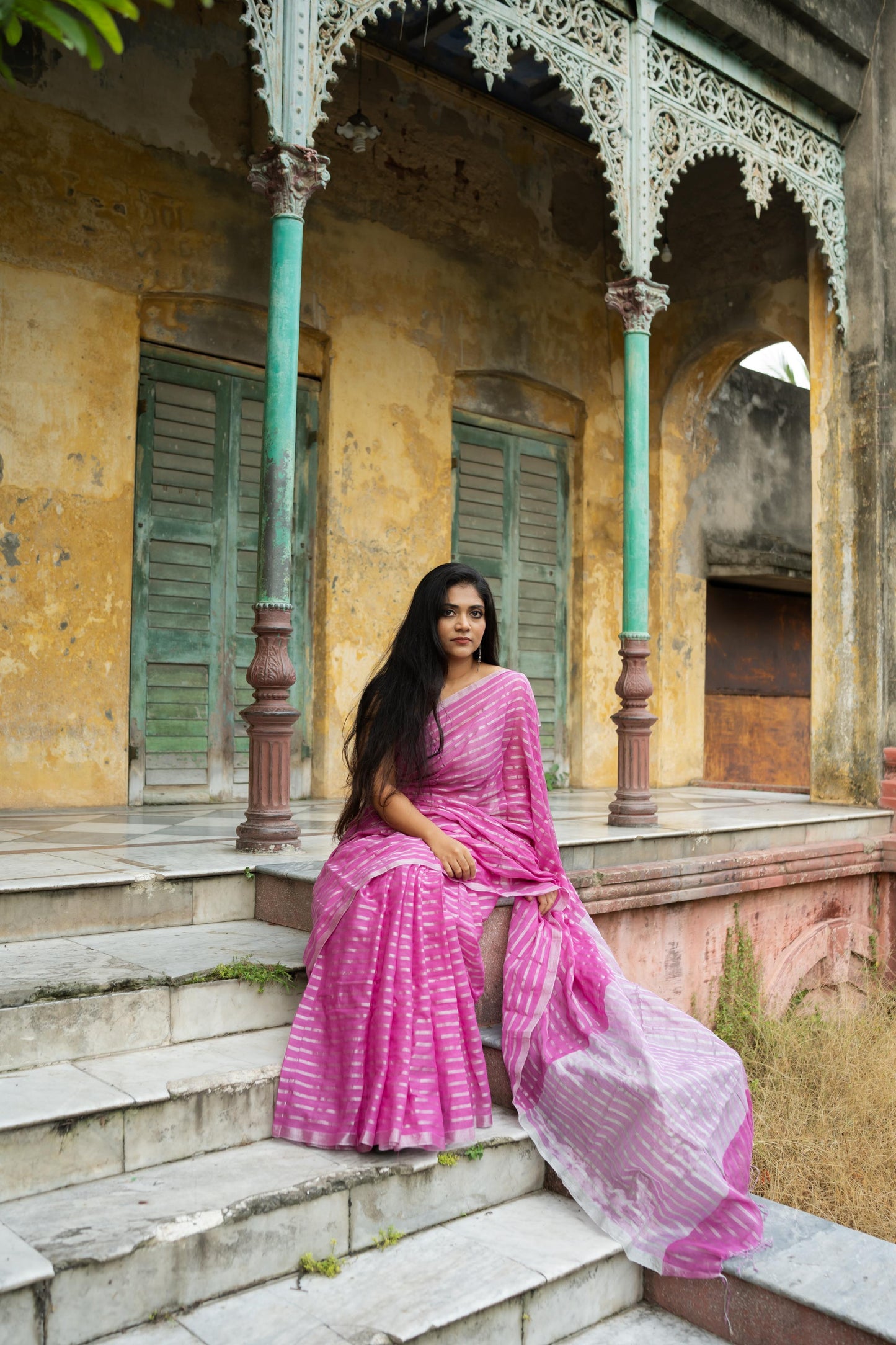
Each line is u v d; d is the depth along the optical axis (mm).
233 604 7180
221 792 7066
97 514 6398
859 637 7750
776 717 11633
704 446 10016
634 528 5738
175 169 6727
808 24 7109
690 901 5305
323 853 4234
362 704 3287
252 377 7289
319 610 7473
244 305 7105
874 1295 2461
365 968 2752
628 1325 2621
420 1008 2744
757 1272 2561
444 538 8117
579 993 3117
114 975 2934
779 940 5980
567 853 4750
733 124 6742
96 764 6391
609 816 5848
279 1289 2346
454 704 3213
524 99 8508
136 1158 2520
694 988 5352
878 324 7727
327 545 7457
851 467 7859
